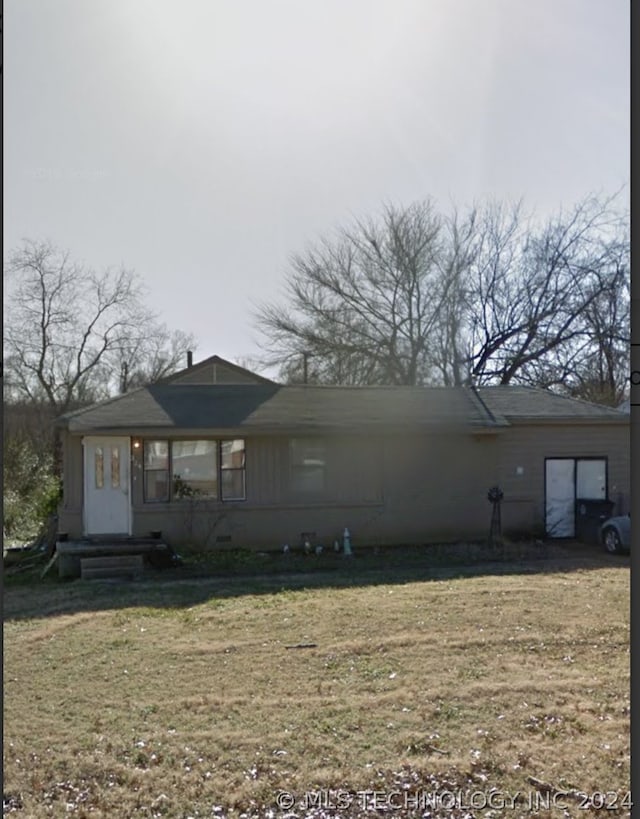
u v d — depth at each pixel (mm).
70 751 4242
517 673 5582
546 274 26703
